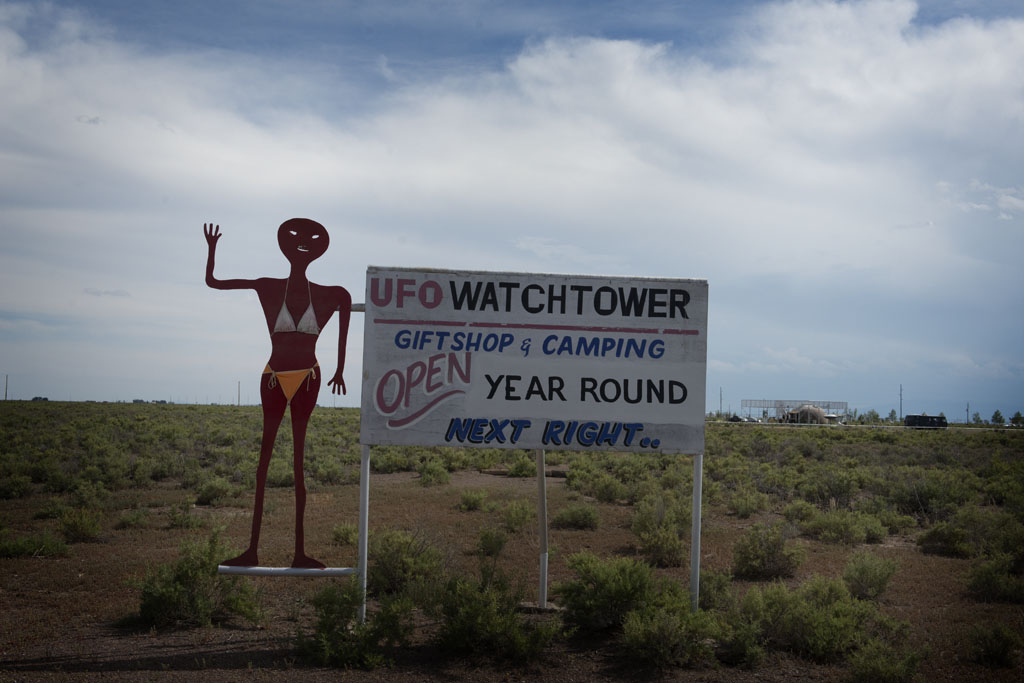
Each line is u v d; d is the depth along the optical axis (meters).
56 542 15.41
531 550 16.22
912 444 55.66
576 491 27.05
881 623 10.09
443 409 10.36
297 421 10.30
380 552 12.70
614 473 32.66
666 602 9.70
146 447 38.56
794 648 9.50
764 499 23.61
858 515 20.89
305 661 8.77
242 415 72.25
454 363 10.41
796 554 14.60
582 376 10.46
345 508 22.12
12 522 19.36
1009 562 14.11
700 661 9.01
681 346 10.52
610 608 10.13
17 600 11.56
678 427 10.45
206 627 10.21
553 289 10.52
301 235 10.54
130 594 11.98
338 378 10.45
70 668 8.34
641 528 17.98
